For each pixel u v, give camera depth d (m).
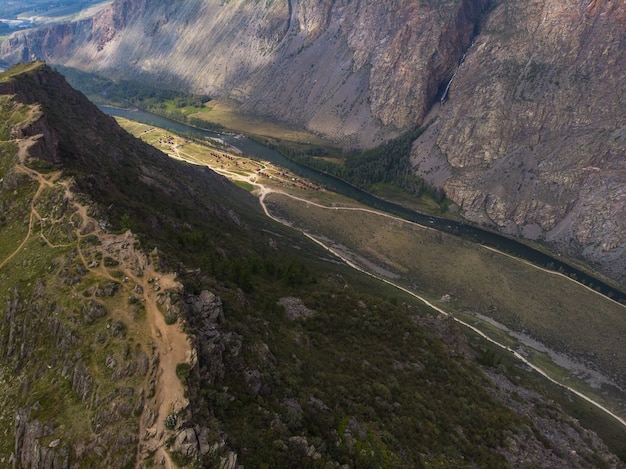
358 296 108.75
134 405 49.91
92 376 53.94
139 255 70.81
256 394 57.53
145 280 67.06
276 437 51.44
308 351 77.12
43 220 81.81
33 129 103.81
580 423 108.88
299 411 58.44
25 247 77.38
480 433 77.19
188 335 56.59
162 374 52.25
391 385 77.38
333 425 60.16
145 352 54.78
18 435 53.75
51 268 70.19
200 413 49.06
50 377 57.62
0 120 109.06
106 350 55.97
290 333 79.56
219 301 67.19
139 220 95.12
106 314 60.88
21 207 85.50
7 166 94.00
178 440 45.62
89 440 48.97
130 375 52.94
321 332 87.94
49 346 61.38
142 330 57.88
